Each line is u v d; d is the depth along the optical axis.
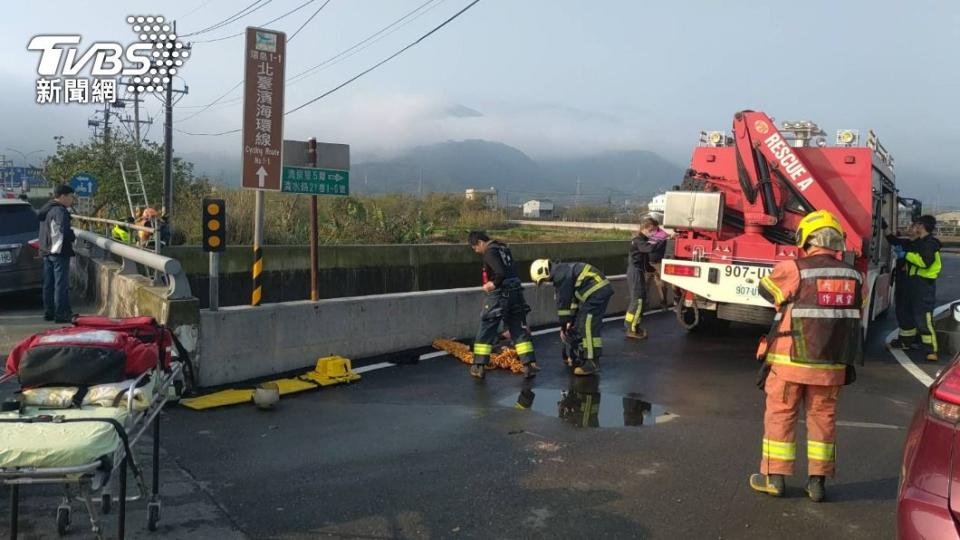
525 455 5.34
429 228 23.11
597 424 6.17
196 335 6.79
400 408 6.54
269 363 7.38
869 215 9.61
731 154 10.33
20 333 9.41
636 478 4.90
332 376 7.39
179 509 4.26
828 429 4.54
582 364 8.03
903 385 7.96
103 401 3.41
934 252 9.52
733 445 5.64
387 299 8.66
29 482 2.98
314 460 5.14
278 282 16.06
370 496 4.52
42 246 10.05
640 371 8.35
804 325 4.44
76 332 3.69
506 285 7.70
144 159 25.73
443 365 8.31
